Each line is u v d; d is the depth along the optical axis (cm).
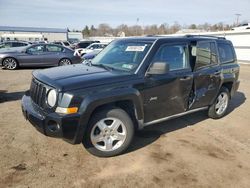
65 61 1440
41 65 1390
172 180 336
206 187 325
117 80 370
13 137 441
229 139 473
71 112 332
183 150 419
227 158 400
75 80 352
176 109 456
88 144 367
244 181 341
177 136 475
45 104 351
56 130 333
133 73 392
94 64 459
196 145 440
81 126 340
